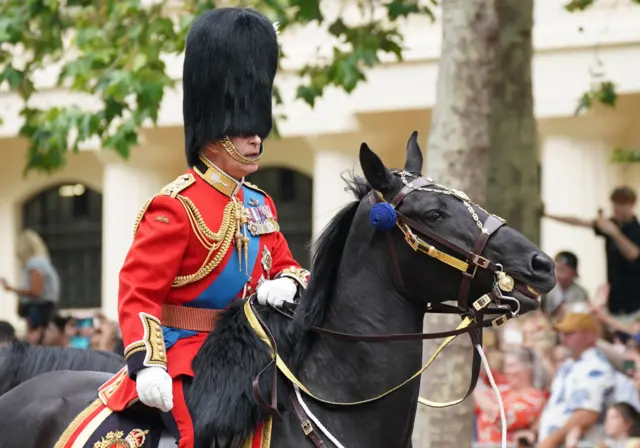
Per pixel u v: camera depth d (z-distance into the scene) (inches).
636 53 1862.7
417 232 609.9
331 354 626.2
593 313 1261.1
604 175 1934.1
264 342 627.2
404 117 2049.7
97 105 2097.7
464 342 1021.2
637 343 1162.0
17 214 2576.3
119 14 1365.7
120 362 795.4
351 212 637.3
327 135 2078.0
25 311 1589.6
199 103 664.4
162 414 627.8
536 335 1191.6
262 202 682.8
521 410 1131.9
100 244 2551.7
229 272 645.9
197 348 637.9
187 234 633.0
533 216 1218.6
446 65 1107.9
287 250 693.3
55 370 772.6
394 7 1411.2
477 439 1144.8
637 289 1416.1
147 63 1353.3
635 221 1451.8
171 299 642.2
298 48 2010.3
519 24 1172.5
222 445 609.9
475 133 1093.8
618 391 1047.0
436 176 1100.5
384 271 621.0
